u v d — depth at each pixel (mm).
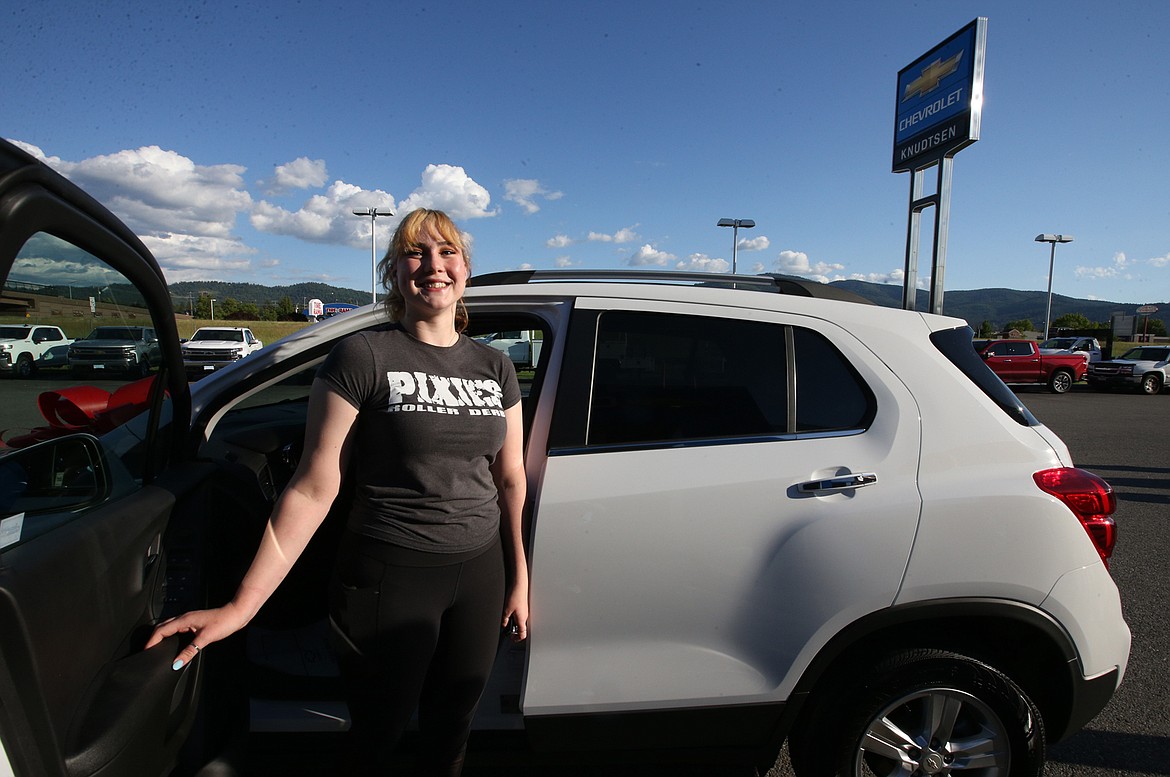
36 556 1201
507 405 1698
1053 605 1871
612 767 2475
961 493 1867
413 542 1547
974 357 2137
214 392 2150
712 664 1891
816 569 1840
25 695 1133
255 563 1492
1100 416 14945
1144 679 3086
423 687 1742
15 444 1236
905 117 14398
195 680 1690
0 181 1008
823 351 2041
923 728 1920
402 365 1533
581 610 1875
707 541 1866
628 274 2426
